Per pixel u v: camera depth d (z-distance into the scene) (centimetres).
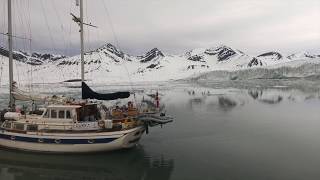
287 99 6781
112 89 13588
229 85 15138
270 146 2669
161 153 2491
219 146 2681
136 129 2394
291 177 1977
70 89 12406
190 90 11100
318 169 2106
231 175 2020
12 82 2725
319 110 4828
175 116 4303
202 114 4500
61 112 2389
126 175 2106
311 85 13188
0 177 2086
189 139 2916
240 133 3164
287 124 3644
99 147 2319
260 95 8075
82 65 2562
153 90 11594
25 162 2309
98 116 2512
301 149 2570
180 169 2142
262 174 2028
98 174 2138
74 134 2300
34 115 2559
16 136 2411
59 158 2348
